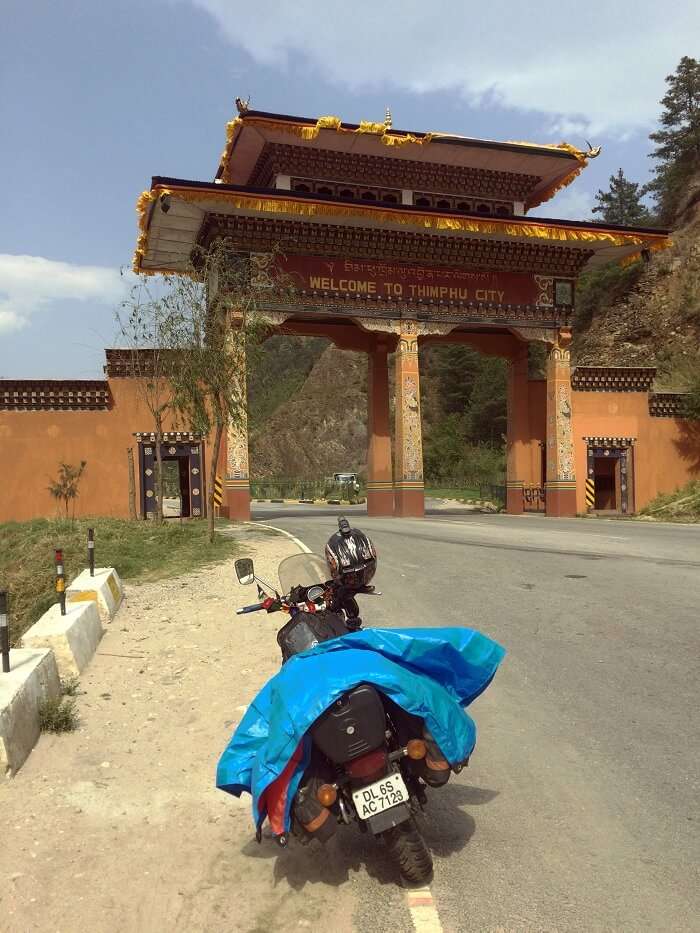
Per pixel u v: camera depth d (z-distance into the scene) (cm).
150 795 486
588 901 342
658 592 1118
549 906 338
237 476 2969
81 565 1545
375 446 3609
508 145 3169
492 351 3772
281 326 3509
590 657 769
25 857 405
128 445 2947
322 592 417
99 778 514
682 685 667
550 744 545
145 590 1263
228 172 3422
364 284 3188
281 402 14812
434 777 359
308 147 3116
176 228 3039
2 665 620
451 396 10488
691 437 3747
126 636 933
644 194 8881
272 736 340
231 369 1847
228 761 371
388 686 344
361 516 3509
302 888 367
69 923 342
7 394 2875
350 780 339
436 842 406
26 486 2878
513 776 492
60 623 806
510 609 1020
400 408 3288
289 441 12662
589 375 3622
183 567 1484
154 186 2678
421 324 3275
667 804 441
